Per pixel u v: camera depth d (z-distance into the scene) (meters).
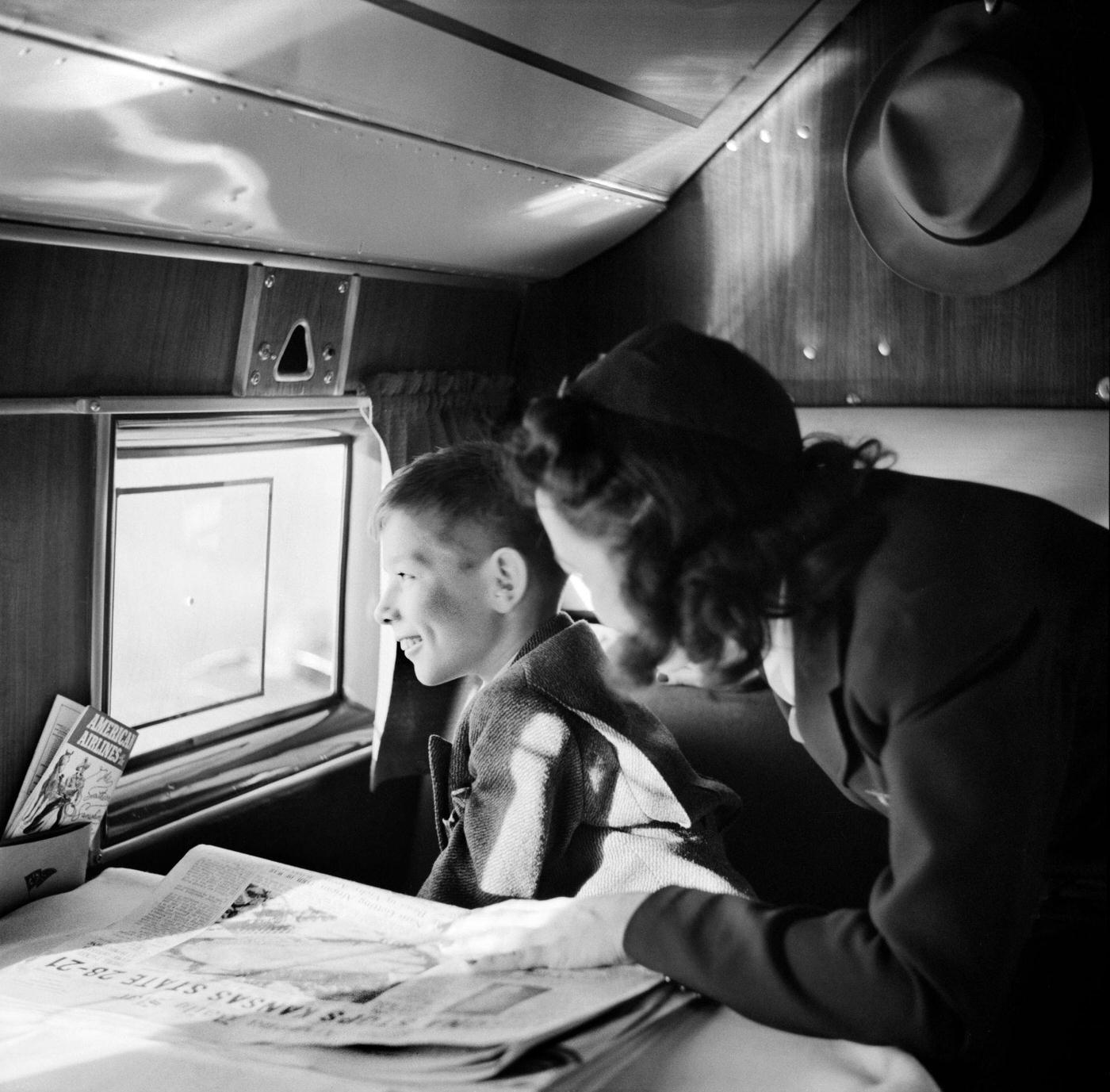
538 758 1.26
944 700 0.81
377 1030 0.89
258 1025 0.91
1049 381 1.80
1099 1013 1.31
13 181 1.13
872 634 0.84
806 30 1.82
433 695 1.97
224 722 1.77
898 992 0.80
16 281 1.24
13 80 0.98
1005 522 0.92
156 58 1.05
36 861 1.31
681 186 2.06
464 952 1.03
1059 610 0.90
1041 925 1.29
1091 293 1.75
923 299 1.89
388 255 1.73
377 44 1.21
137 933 1.14
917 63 1.79
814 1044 0.90
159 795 1.60
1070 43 1.69
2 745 1.31
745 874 1.91
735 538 0.82
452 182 1.59
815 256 1.97
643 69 1.61
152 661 1.62
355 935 1.11
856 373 1.97
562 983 0.97
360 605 1.97
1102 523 1.77
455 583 1.40
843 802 1.85
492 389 2.15
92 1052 0.87
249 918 1.16
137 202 1.27
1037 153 1.68
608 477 0.82
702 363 0.84
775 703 1.89
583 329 2.19
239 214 1.40
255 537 1.77
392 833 2.05
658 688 1.98
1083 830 1.15
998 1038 1.37
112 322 1.37
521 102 1.49
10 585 1.30
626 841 1.30
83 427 1.37
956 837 0.79
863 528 0.87
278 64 1.16
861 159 1.87
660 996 0.95
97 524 1.39
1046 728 0.84
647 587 0.83
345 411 1.83
